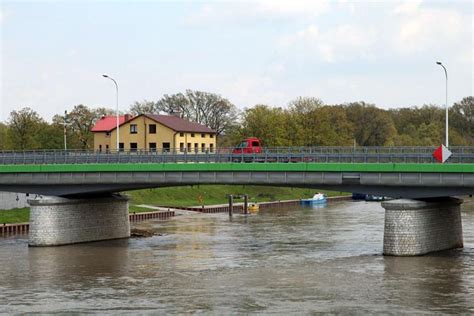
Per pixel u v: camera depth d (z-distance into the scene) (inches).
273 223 4815.5
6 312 2175.2
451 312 2118.6
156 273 2785.4
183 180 3481.8
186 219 5182.1
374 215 5374.0
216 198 6835.6
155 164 3496.6
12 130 7032.5
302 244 3619.6
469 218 4803.2
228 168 3388.3
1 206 4527.6
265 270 2812.5
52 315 2137.1
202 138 6328.7
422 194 3127.5
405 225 3083.2
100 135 6279.5
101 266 2960.1
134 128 6067.9
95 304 2265.0
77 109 7613.2
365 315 2089.1
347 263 2945.4
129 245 3641.7
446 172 3009.4
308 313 2111.2
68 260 3125.0
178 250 3435.0
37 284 2591.0
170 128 5925.2
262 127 7229.3
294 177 3302.2
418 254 3085.6
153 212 5324.8
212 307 2196.1
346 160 3235.7
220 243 3705.7
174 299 2317.9
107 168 3570.4
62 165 3627.0
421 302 2239.2
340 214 5521.7
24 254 3307.1
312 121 7391.7
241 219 5162.4
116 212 3954.2
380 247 3432.6
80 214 3727.9
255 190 7411.4
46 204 3577.8
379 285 2486.5
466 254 3137.3
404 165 3078.2
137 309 2190.0
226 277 2677.2
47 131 7003.0
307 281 2576.3
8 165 3693.4
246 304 2228.1
